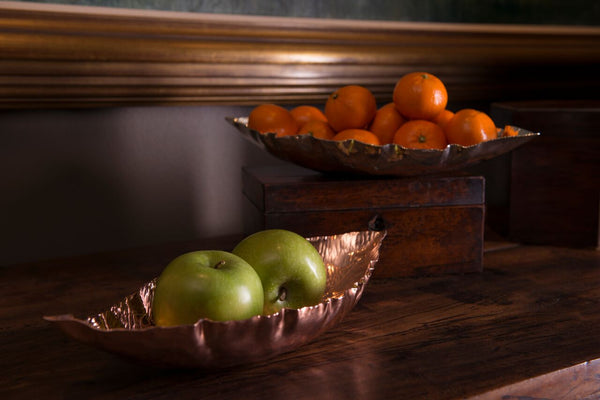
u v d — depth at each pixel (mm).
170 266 600
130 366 630
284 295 674
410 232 924
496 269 969
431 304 814
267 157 1221
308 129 945
